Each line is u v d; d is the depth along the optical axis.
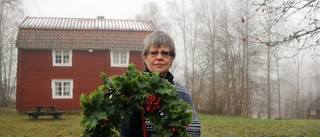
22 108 24.20
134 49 25.22
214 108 29.45
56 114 20.09
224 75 38.53
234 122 17.81
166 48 2.91
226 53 38.00
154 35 2.94
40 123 17.23
